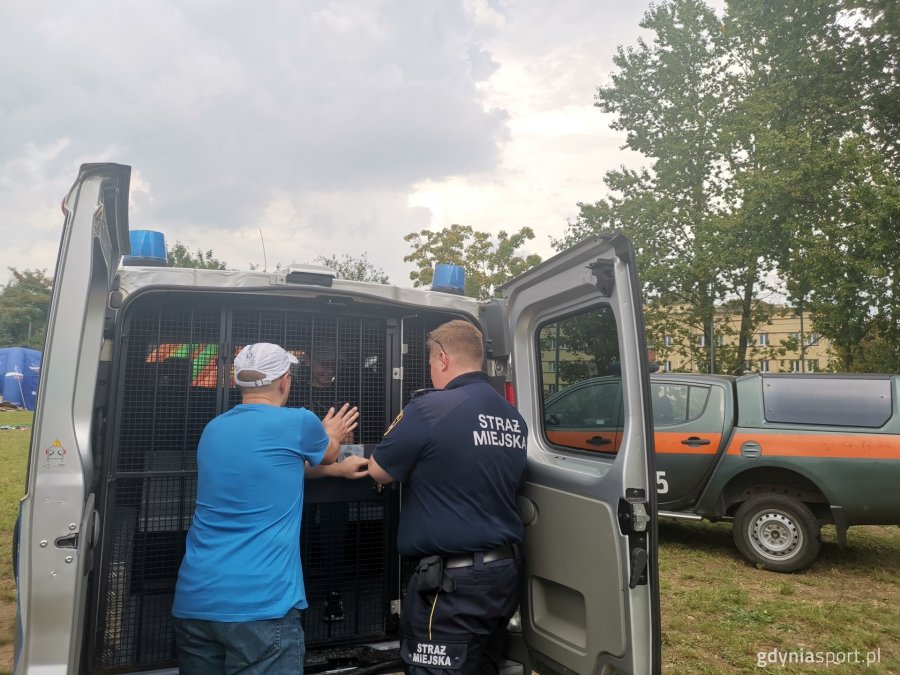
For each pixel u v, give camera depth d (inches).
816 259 650.8
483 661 108.9
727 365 873.5
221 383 113.4
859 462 231.6
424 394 101.2
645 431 84.7
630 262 86.6
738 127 786.8
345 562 121.8
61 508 77.7
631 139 943.7
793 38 776.9
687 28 901.2
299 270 114.0
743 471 247.1
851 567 252.7
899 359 651.5
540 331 117.4
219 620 84.2
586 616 92.9
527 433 107.0
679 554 264.4
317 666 111.4
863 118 741.3
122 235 92.3
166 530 107.6
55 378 78.5
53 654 76.8
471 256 1112.2
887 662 164.6
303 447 95.9
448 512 93.9
